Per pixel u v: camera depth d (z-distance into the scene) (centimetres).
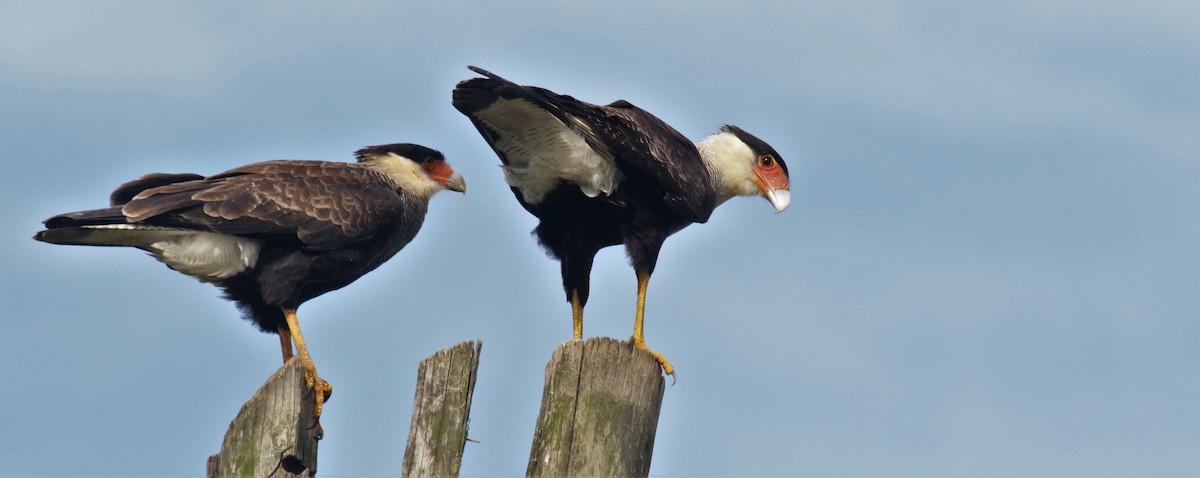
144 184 1309
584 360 950
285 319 1291
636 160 1248
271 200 1245
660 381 986
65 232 1179
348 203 1280
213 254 1234
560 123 1213
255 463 930
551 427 937
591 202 1283
